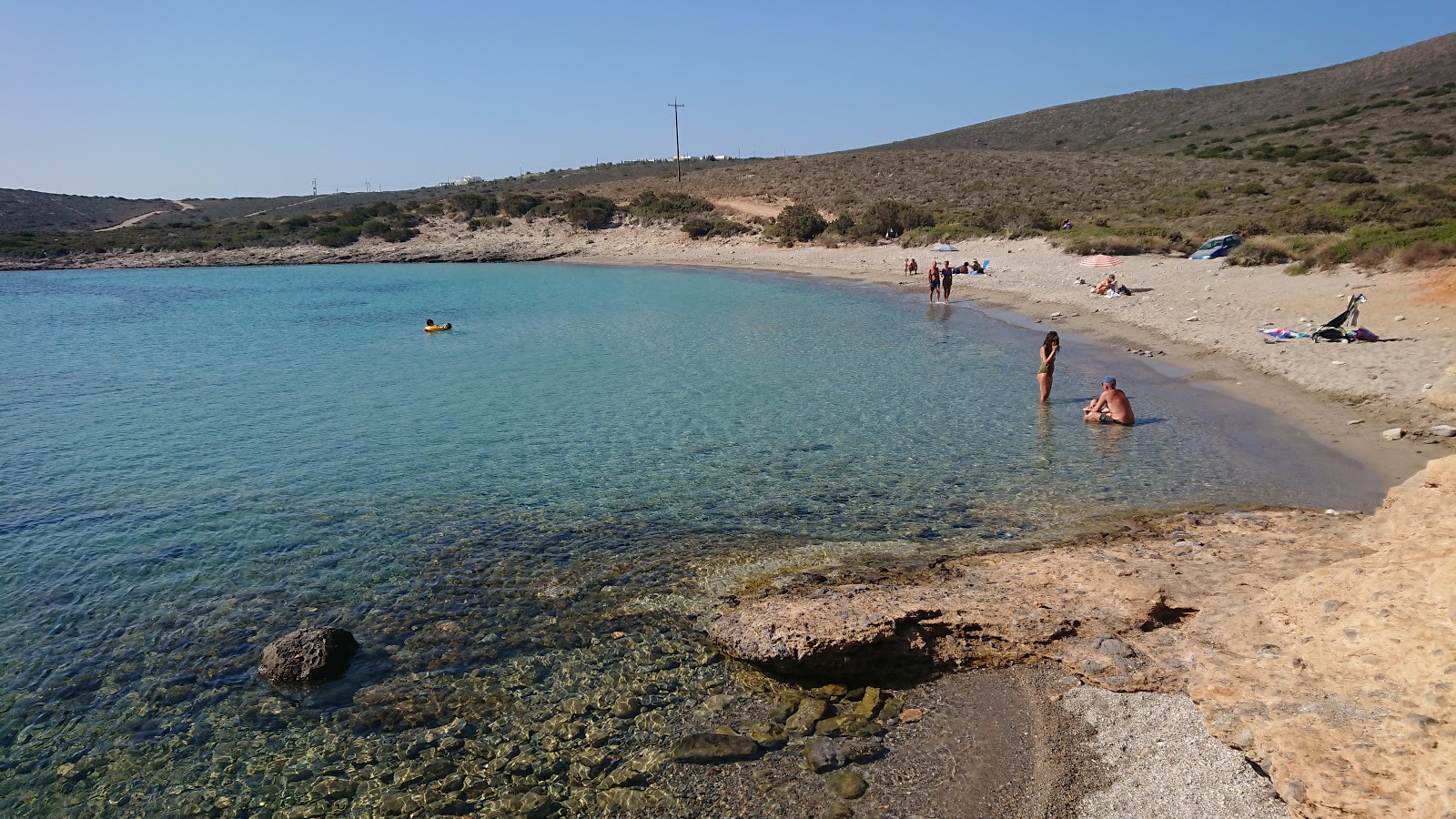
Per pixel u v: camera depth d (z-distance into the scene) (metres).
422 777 5.99
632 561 9.59
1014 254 42.75
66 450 14.87
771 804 5.52
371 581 9.27
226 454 14.47
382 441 15.12
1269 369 17.41
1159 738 5.80
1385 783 4.36
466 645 7.79
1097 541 9.48
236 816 5.71
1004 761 5.80
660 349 24.42
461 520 11.12
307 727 6.64
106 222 107.50
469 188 130.88
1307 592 6.57
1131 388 17.25
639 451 14.06
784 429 15.21
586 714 6.64
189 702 7.06
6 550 10.35
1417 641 5.23
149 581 9.42
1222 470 12.00
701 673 7.16
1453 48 86.75
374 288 48.69
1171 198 52.56
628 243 66.50
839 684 6.92
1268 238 33.41
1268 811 4.98
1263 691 5.52
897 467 12.80
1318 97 90.38
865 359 21.70
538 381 20.27
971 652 7.09
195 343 28.16
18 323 34.22
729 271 51.00
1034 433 14.39
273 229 79.38
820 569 9.13
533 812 5.57
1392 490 8.48
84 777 6.17
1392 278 23.72
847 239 55.41
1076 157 74.50
